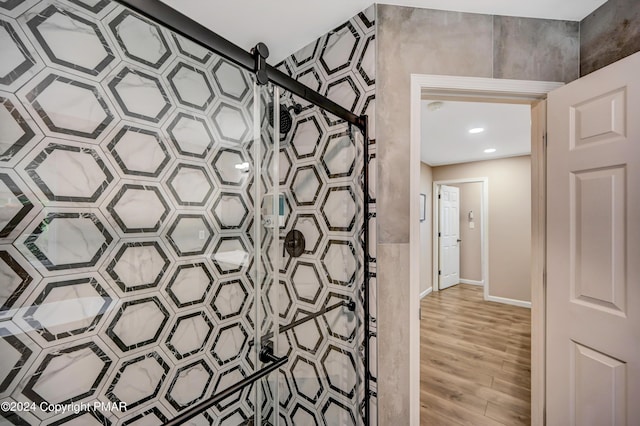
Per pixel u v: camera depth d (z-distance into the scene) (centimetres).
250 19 123
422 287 420
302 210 131
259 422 132
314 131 127
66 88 90
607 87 98
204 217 129
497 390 188
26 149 84
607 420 98
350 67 121
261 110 129
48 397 89
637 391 90
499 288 392
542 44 119
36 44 84
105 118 99
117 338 104
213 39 76
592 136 103
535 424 129
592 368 102
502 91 117
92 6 95
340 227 123
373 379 114
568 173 111
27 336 85
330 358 125
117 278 104
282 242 133
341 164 121
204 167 128
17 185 82
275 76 91
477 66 116
